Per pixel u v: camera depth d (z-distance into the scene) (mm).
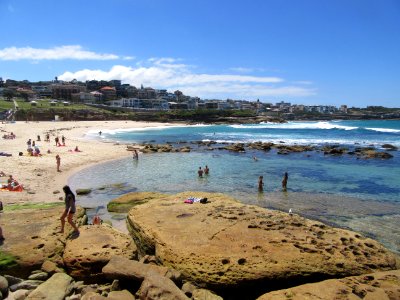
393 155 53938
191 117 181625
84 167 41812
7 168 36312
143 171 40500
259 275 10922
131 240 14234
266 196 28906
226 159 50469
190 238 13086
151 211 16578
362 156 52375
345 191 30781
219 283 11016
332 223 22062
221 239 12836
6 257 12508
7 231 14492
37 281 11484
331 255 11836
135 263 11570
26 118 131750
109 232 14766
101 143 68500
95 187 31906
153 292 9797
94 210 24297
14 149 51156
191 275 11422
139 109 197375
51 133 83000
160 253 12734
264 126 153125
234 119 180500
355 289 9836
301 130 121188
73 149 55344
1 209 17875
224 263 11383
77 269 12500
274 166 44219
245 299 11148
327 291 9719
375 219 22844
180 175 38188
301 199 27922
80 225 15914
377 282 10242
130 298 10336
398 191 30766
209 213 15781
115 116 164000
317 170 41312
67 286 10922
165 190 31094
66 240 13961
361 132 109125
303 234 13336
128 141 77438
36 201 25094
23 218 16141
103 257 12539
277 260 11367
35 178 33375
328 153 55469
